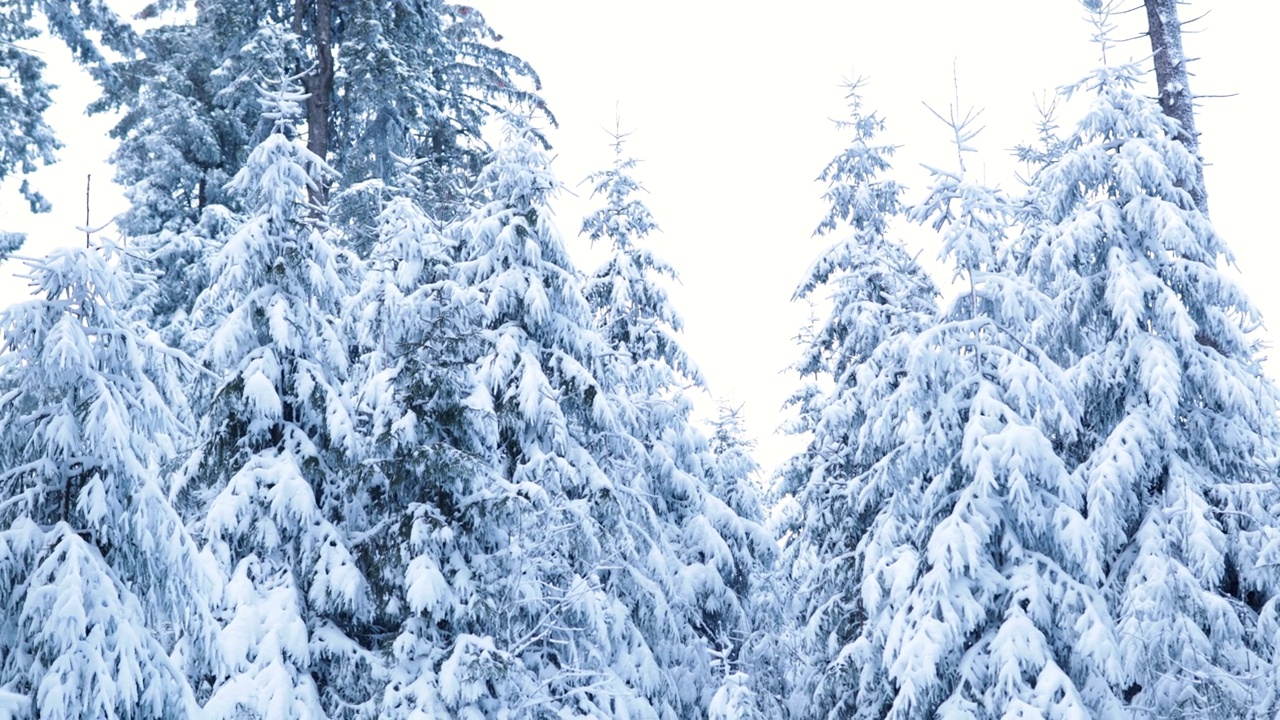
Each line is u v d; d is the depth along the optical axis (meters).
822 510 19.45
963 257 13.91
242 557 12.33
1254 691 11.97
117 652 8.38
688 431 22.03
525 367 14.80
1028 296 13.66
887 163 20.56
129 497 9.05
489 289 15.69
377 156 26.67
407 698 11.44
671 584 17.02
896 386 16.69
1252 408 13.23
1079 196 15.29
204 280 23.19
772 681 19.64
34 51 18.92
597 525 14.71
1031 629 12.35
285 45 23.78
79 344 8.80
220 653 9.85
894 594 13.62
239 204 25.94
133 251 9.67
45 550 8.53
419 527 12.16
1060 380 13.48
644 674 15.48
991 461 12.93
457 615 12.08
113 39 20.25
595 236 21.50
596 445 16.84
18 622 8.44
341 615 12.52
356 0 25.22
